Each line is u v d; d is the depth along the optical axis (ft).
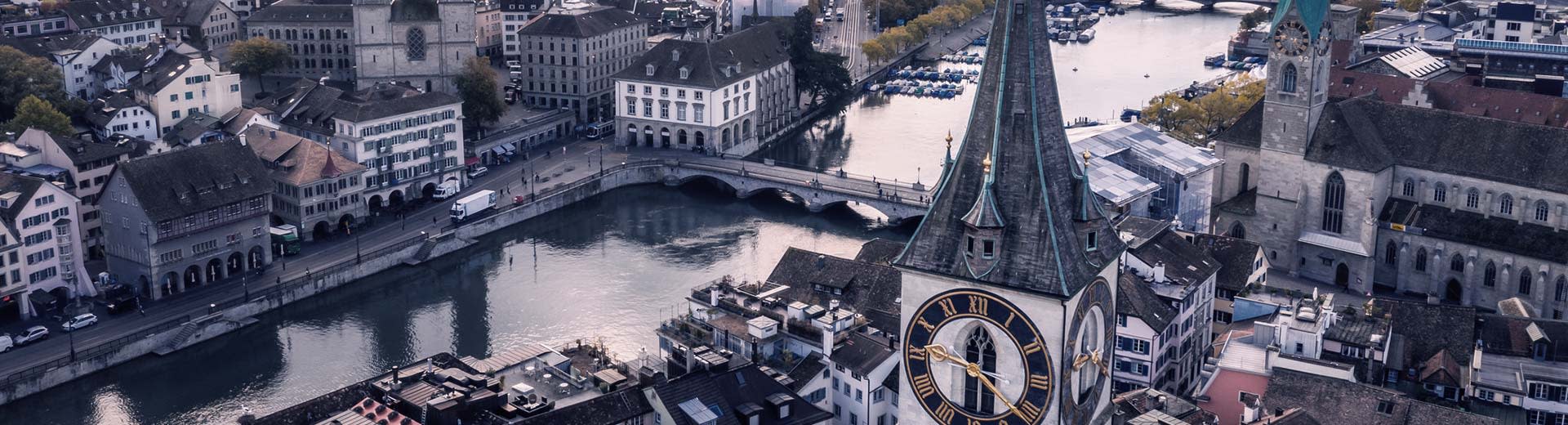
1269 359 556.51
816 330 577.02
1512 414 587.68
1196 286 655.35
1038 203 292.61
